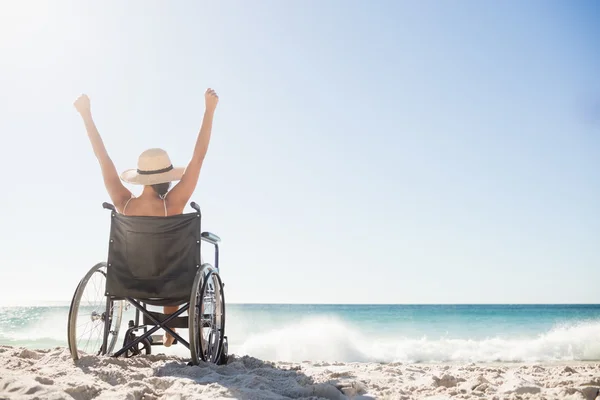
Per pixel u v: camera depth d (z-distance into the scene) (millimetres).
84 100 4270
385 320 27781
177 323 4082
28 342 15953
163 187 4180
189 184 4148
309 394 3088
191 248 3816
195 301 3699
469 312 34594
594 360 11781
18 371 3129
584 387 3168
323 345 12805
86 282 3686
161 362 4062
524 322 27281
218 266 4496
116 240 3834
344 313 34062
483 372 4457
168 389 2959
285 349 12594
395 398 3076
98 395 2723
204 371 3514
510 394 3189
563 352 12805
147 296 3789
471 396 3133
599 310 39969
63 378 2957
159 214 4090
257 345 12758
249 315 26125
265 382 3320
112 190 4176
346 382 3426
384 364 5645
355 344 13328
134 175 4152
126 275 3801
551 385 3559
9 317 28047
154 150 4215
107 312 3949
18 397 2387
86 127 4270
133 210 4113
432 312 34312
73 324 3562
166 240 3801
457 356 12547
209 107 4207
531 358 12250
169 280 3789
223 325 4359
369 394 3299
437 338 20625
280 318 26109
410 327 24938
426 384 3676
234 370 3816
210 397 2717
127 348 3920
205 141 4180
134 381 3047
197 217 3844
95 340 4129
